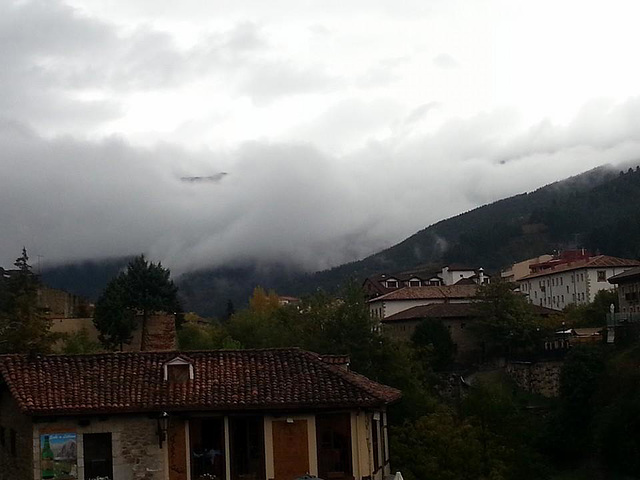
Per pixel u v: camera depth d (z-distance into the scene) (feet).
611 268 419.74
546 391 281.74
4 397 111.34
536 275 484.33
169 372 103.30
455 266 557.33
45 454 96.68
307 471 99.19
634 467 201.57
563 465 227.81
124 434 98.07
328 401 98.63
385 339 221.46
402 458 156.15
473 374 324.19
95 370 104.17
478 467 159.74
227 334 280.51
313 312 261.24
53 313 264.31
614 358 240.32
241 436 100.42
